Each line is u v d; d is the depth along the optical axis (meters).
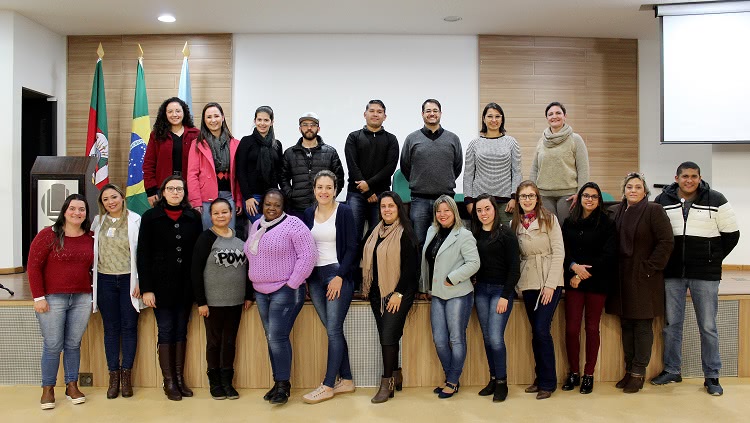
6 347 3.68
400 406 3.34
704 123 5.38
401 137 6.23
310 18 5.69
